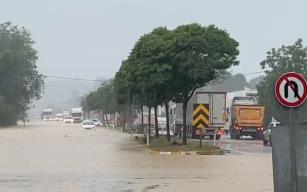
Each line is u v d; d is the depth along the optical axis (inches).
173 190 912.3
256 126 3152.1
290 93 581.3
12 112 6082.7
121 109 4862.2
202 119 1937.7
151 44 2069.4
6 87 6038.4
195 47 1959.9
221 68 1998.0
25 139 2994.6
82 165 1405.0
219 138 2987.2
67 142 2679.6
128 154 1830.7
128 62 2484.0
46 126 6195.9
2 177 1117.1
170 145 2117.4
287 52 3540.8
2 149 2095.2
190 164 1424.7
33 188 942.4
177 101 2202.3
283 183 583.8
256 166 1365.7
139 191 900.6
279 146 587.8
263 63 3619.6
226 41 1980.8
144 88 2174.0
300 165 578.6
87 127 5137.8
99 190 914.1
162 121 4229.8
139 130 4033.0
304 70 3481.8
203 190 914.1
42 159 1605.6
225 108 2952.8
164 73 2020.2
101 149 2112.5
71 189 929.5
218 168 1312.7
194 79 2006.6
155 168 1315.2
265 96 3385.8
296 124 581.6
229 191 903.7
